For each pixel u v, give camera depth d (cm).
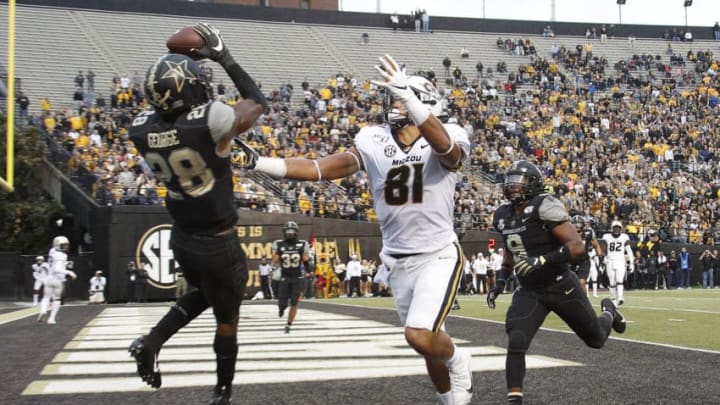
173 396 1733
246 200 7325
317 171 1316
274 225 7100
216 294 1280
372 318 4075
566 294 1622
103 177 6988
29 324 4097
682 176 9769
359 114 9219
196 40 1206
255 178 7781
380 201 1351
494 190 8662
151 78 1178
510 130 9856
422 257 1318
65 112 8019
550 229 1648
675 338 2852
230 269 1263
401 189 1316
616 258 4953
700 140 10506
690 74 12394
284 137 8356
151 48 10419
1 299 7000
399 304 1370
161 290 6688
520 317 1600
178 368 2172
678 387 1795
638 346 2586
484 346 2630
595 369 2072
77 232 7156
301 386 1838
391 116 1320
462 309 4706
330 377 1969
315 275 7144
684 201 9294
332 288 7269
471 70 11875
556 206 1641
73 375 2072
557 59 12412
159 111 1195
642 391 1747
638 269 8262
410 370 2083
